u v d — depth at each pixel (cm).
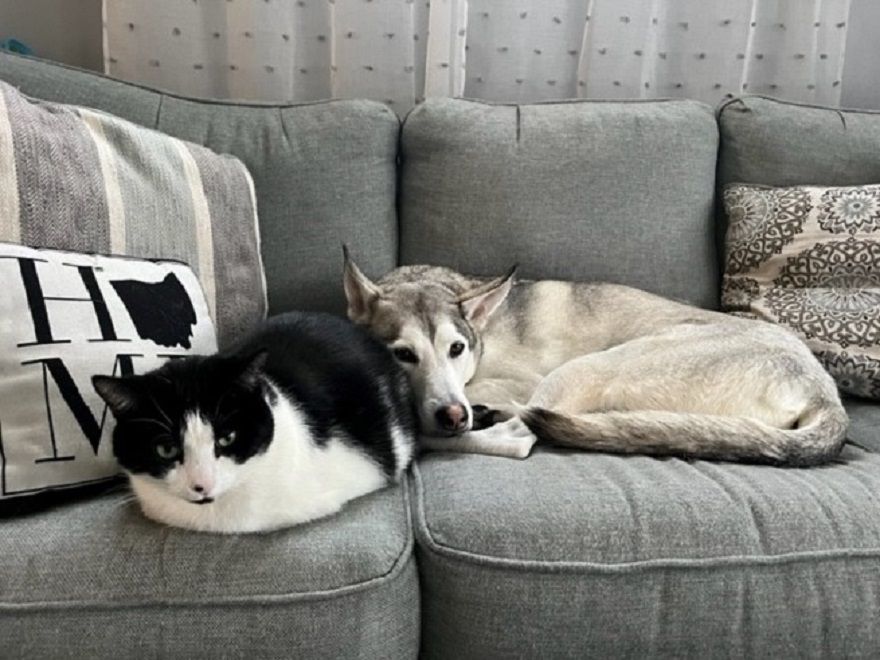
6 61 173
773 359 154
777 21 224
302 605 98
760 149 194
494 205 185
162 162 148
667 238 188
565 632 106
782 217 181
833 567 109
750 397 152
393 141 193
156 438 102
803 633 108
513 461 133
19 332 108
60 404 109
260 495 107
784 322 175
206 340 135
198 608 97
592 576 106
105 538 103
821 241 178
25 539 101
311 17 220
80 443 111
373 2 209
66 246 126
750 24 218
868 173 192
